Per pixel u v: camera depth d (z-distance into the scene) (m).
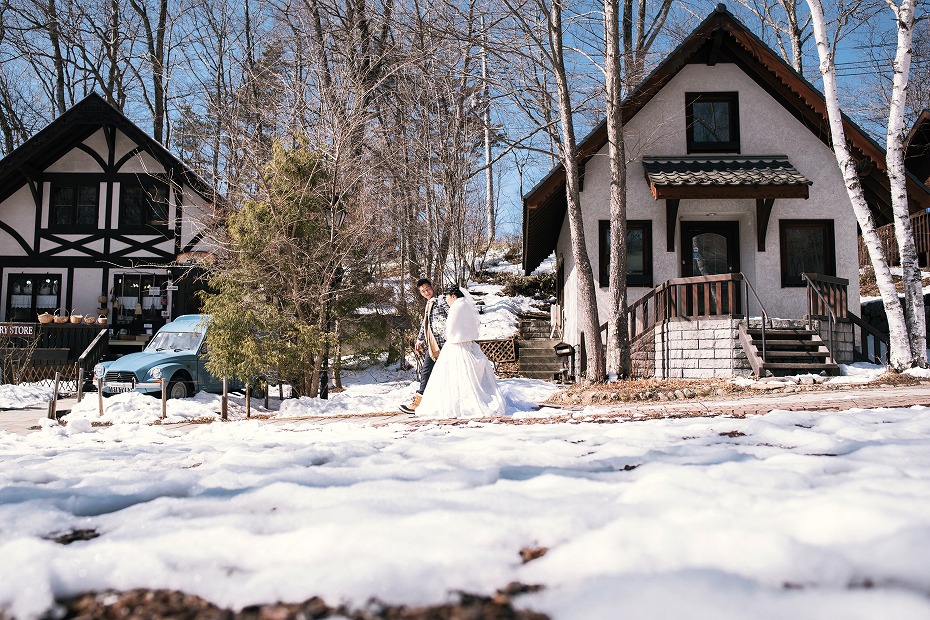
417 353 9.39
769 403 7.24
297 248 12.20
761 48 14.73
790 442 3.62
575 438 4.28
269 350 11.38
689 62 15.45
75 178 23.17
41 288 23.00
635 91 14.76
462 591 1.37
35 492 2.70
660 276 15.02
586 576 1.41
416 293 18.28
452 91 20.48
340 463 3.33
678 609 1.15
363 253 13.52
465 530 1.73
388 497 2.24
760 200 14.61
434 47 16.56
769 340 12.81
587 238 15.11
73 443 6.16
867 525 1.59
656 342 13.96
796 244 15.10
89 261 22.91
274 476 2.84
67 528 2.07
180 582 1.50
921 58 25.59
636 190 15.26
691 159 15.19
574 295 15.85
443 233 21.53
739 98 15.39
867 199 15.55
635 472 2.66
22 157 22.03
